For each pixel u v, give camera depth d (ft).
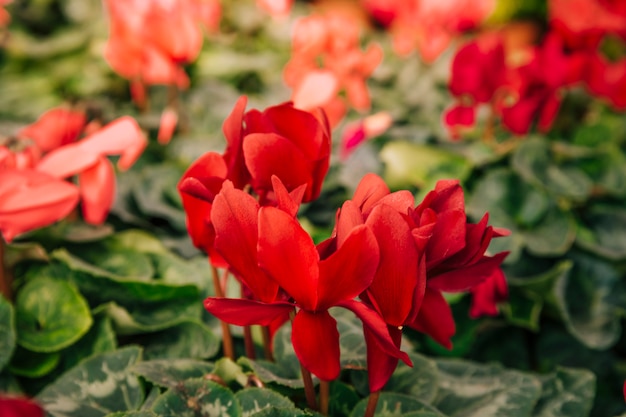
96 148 1.80
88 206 1.84
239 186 1.51
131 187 2.32
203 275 2.02
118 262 2.02
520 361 2.37
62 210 1.69
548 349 2.39
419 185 2.44
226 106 2.95
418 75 3.50
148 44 2.30
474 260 1.37
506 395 1.73
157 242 2.10
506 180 2.43
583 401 1.80
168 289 1.90
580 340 2.23
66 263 1.92
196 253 2.15
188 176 1.47
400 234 1.31
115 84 3.19
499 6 6.30
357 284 1.32
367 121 2.42
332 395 1.64
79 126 2.05
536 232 2.39
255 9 3.98
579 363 2.36
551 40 2.37
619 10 2.96
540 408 1.79
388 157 2.44
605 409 2.28
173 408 1.49
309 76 2.16
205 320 1.94
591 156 2.58
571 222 2.36
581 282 2.37
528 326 2.29
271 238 1.30
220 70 3.33
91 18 3.66
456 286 1.43
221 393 1.50
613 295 2.35
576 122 3.03
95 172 1.82
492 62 2.33
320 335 1.35
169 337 1.87
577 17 2.49
